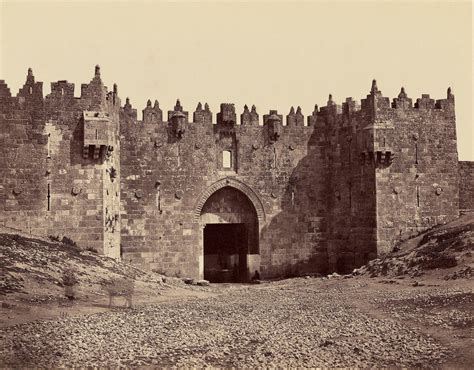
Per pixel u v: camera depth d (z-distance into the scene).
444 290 40.78
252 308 39.59
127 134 60.03
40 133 50.97
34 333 27.52
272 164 65.12
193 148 62.56
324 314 36.59
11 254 41.69
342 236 64.25
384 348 27.44
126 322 32.38
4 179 49.97
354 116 63.09
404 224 60.88
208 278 68.50
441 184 62.72
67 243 50.97
